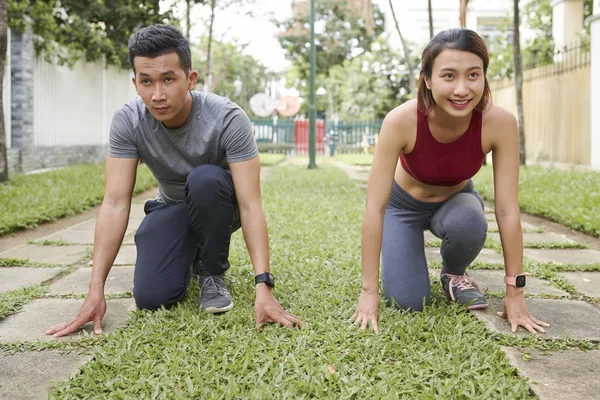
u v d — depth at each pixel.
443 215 2.74
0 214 5.42
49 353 2.30
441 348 2.23
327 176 10.39
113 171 2.67
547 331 2.50
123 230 2.66
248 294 2.92
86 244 4.57
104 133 14.34
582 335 2.45
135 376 2.02
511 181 2.54
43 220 5.62
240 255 3.82
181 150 2.70
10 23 9.80
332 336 2.35
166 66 2.36
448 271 2.94
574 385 1.99
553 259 3.97
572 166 9.72
